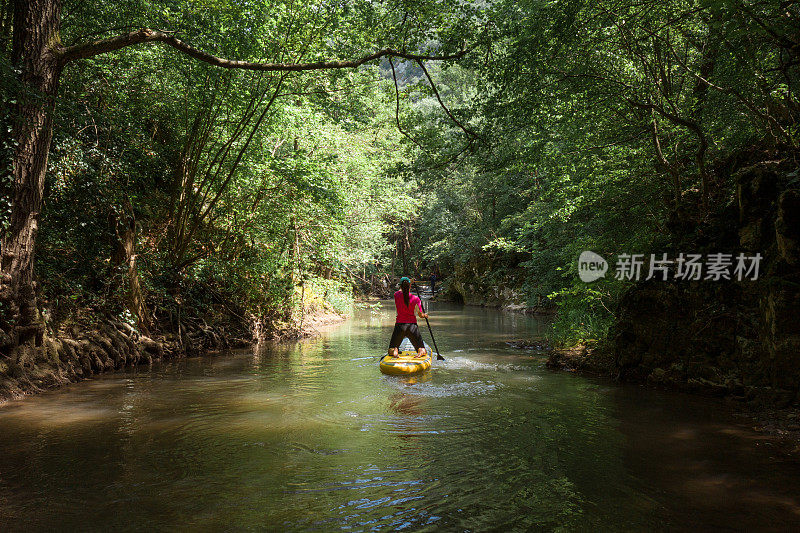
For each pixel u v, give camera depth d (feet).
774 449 14.06
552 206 53.06
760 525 9.52
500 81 28.07
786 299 17.69
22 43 19.75
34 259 23.38
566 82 28.58
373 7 27.55
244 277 39.73
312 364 29.43
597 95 28.35
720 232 22.16
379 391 21.98
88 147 26.58
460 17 26.50
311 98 34.91
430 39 27.66
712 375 21.01
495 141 31.22
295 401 20.08
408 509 10.33
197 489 11.33
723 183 25.85
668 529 9.39
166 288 33.73
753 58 20.93
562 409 18.79
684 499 10.73
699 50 28.04
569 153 33.78
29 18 19.83
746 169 21.26
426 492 11.21
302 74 33.40
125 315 27.78
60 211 25.30
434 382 23.98
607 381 24.31
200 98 32.55
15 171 19.89
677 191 27.37
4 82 17.40
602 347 27.40
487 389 22.40
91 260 27.40
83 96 27.63
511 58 27.17
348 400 20.29
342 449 14.21
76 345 24.34
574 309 33.30
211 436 15.42
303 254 46.39
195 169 33.83
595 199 36.01
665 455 13.62
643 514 10.02
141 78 32.71
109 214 28.22
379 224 69.46
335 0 29.04
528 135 33.99
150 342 29.63
